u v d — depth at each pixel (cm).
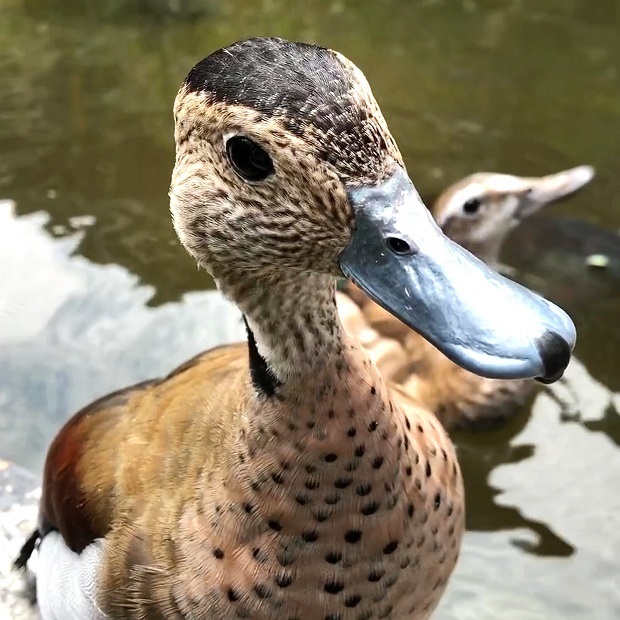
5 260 49
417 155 56
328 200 23
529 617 35
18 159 57
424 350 43
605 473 40
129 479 27
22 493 38
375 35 67
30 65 65
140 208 53
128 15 70
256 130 22
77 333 45
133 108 61
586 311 46
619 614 35
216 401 27
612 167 55
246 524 25
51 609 31
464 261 23
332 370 25
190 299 47
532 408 43
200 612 26
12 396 43
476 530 38
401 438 26
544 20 68
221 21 69
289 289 24
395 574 26
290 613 26
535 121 58
